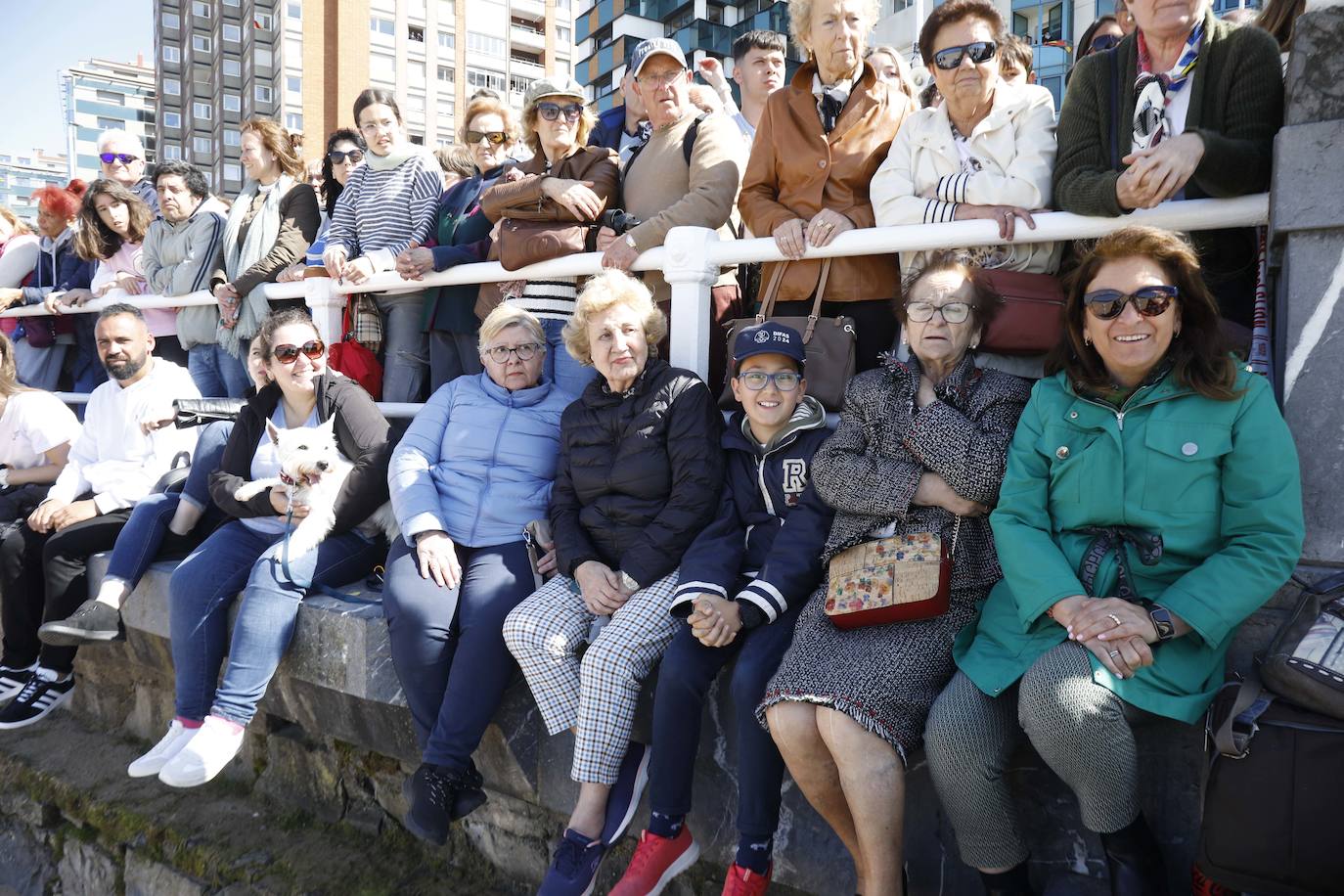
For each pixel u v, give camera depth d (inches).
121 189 212.7
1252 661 75.2
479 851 114.6
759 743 85.4
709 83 189.9
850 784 77.9
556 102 141.3
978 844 76.3
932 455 85.3
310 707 126.6
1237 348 86.6
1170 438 75.7
